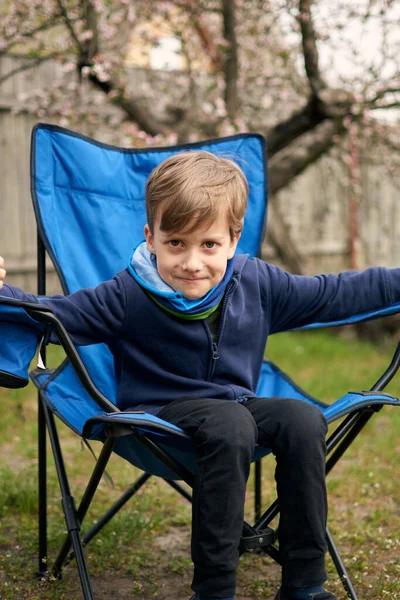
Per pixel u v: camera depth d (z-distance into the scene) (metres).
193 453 1.49
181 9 4.63
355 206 7.06
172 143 4.36
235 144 2.22
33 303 1.32
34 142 1.95
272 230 6.22
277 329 1.86
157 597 1.87
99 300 1.62
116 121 4.89
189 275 1.58
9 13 4.27
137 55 5.41
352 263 7.27
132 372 1.70
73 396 1.77
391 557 2.09
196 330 1.66
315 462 1.40
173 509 2.48
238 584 1.95
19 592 1.84
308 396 1.91
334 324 1.83
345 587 1.71
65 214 2.01
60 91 4.77
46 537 1.98
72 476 2.74
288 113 5.68
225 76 4.62
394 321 6.07
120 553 2.10
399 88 4.61
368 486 2.68
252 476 2.78
